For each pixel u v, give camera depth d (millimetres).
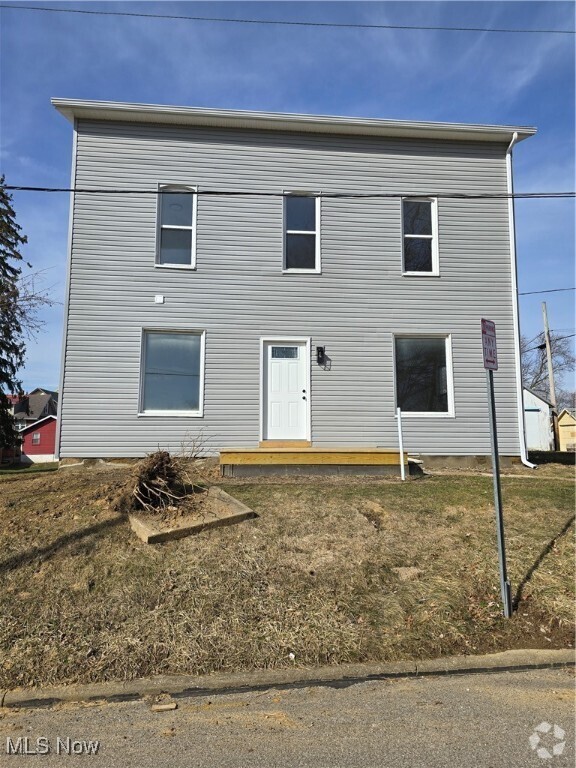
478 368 11070
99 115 10500
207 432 10320
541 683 3609
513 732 3008
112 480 7984
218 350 10539
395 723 3129
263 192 10961
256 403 10500
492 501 6980
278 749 2879
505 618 4391
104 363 10172
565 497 7246
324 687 3611
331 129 11047
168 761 2795
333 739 2971
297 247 11055
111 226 10461
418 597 4625
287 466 8930
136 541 5473
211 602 4469
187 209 10859
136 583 4727
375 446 10648
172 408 10383
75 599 4535
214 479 8391
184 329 10484
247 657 3893
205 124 10820
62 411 9961
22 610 4398
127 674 3740
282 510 6461
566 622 4312
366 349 10875
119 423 10094
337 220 11125
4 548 5383
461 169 11461
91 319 10219
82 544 5398
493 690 3521
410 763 2738
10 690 3594
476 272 11289
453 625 4266
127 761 2803
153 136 10750
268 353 10734
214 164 10875
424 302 11109
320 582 4801
